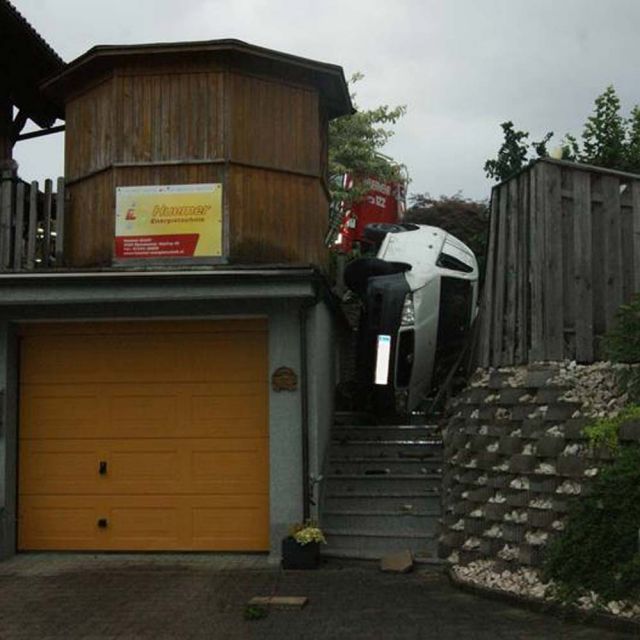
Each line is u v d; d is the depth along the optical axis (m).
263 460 10.30
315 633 6.85
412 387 12.48
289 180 10.98
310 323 10.13
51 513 10.48
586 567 6.97
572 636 6.43
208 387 10.45
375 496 10.49
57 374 10.65
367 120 23.86
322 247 11.40
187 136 10.65
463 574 8.44
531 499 7.95
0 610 7.83
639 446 7.12
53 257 10.99
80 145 11.12
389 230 13.52
